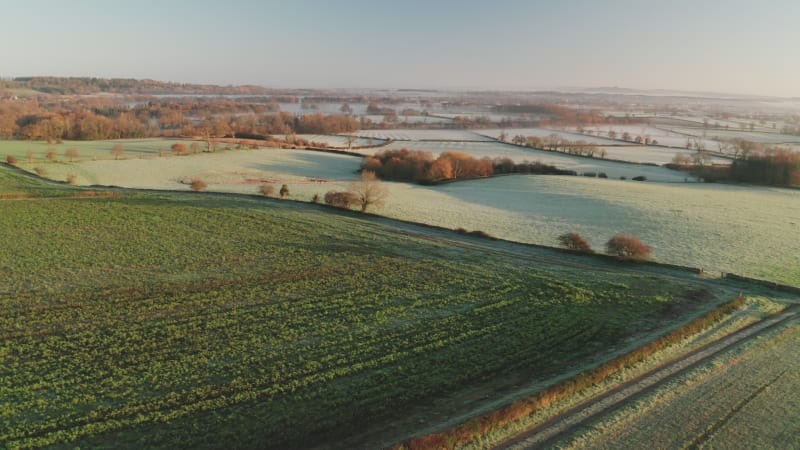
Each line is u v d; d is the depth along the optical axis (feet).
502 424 64.69
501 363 83.71
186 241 149.18
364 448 60.44
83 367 78.95
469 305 110.63
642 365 83.20
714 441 63.31
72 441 61.41
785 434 65.16
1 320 94.79
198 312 101.86
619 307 111.45
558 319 103.45
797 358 87.56
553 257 155.53
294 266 132.46
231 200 205.05
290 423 65.62
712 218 209.36
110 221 164.76
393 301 111.45
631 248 150.10
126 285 114.73
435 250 153.38
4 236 144.56
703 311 110.11
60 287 111.86
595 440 62.54
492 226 199.41
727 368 83.20
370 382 76.43
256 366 80.94
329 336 92.84
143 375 77.15
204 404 69.62
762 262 153.28
